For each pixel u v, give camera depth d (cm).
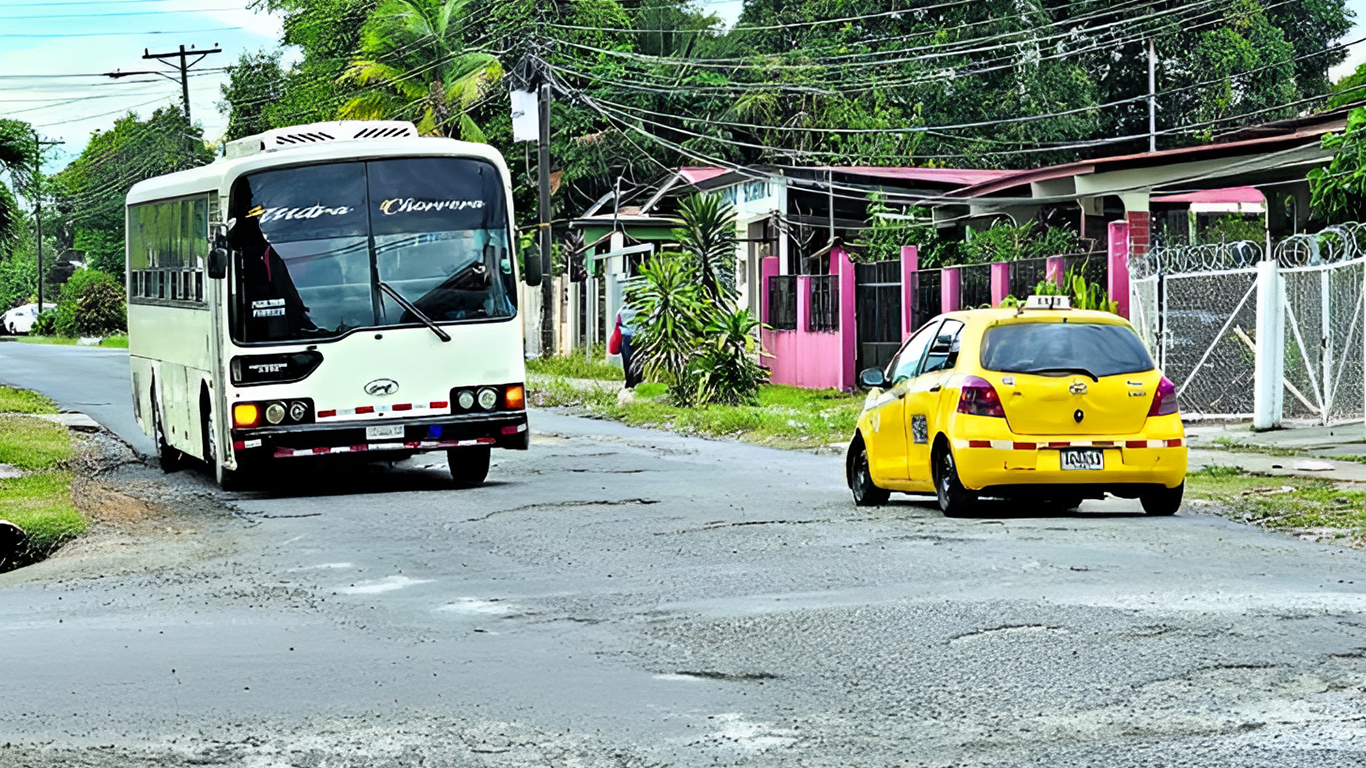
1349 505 2525
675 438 4578
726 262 5825
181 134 15700
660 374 5694
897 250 7312
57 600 2077
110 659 1622
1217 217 7100
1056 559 2047
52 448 4175
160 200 3903
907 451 2666
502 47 11244
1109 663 1455
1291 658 1452
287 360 3184
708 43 11869
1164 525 2400
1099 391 2459
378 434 3216
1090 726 1252
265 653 1636
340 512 2933
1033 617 1662
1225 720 1256
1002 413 2455
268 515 2936
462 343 3266
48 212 19500
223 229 3183
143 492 3438
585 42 11481
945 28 10456
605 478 3416
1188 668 1425
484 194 3312
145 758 1225
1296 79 10969
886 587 1888
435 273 3266
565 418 5506
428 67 11394
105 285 15888
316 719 1339
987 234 6506
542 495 3089
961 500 2498
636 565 2162
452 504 2989
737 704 1358
